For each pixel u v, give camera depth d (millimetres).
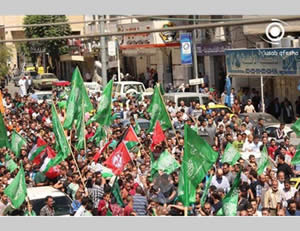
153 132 26844
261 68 36656
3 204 20016
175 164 21359
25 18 74188
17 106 42438
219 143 27297
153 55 61406
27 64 78750
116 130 27875
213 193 18906
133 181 20609
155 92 26656
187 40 43906
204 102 37500
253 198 19469
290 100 41344
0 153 25453
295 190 20062
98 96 43312
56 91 48781
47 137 28219
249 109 36875
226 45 48500
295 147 25625
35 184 23438
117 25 60094
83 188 20812
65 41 74188
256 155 25312
